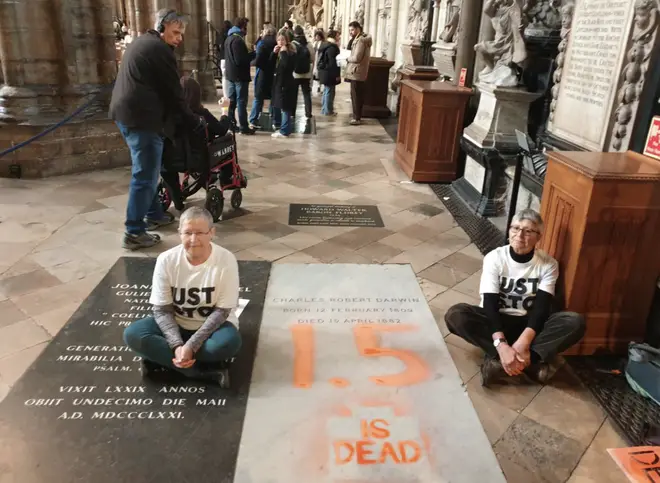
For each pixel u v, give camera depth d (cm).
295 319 339
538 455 240
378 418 255
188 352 260
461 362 305
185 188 507
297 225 505
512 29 545
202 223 262
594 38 427
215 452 232
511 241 297
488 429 255
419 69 802
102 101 663
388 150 827
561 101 487
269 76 927
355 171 701
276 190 607
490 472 227
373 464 229
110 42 668
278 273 400
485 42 592
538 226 289
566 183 308
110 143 673
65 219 495
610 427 260
